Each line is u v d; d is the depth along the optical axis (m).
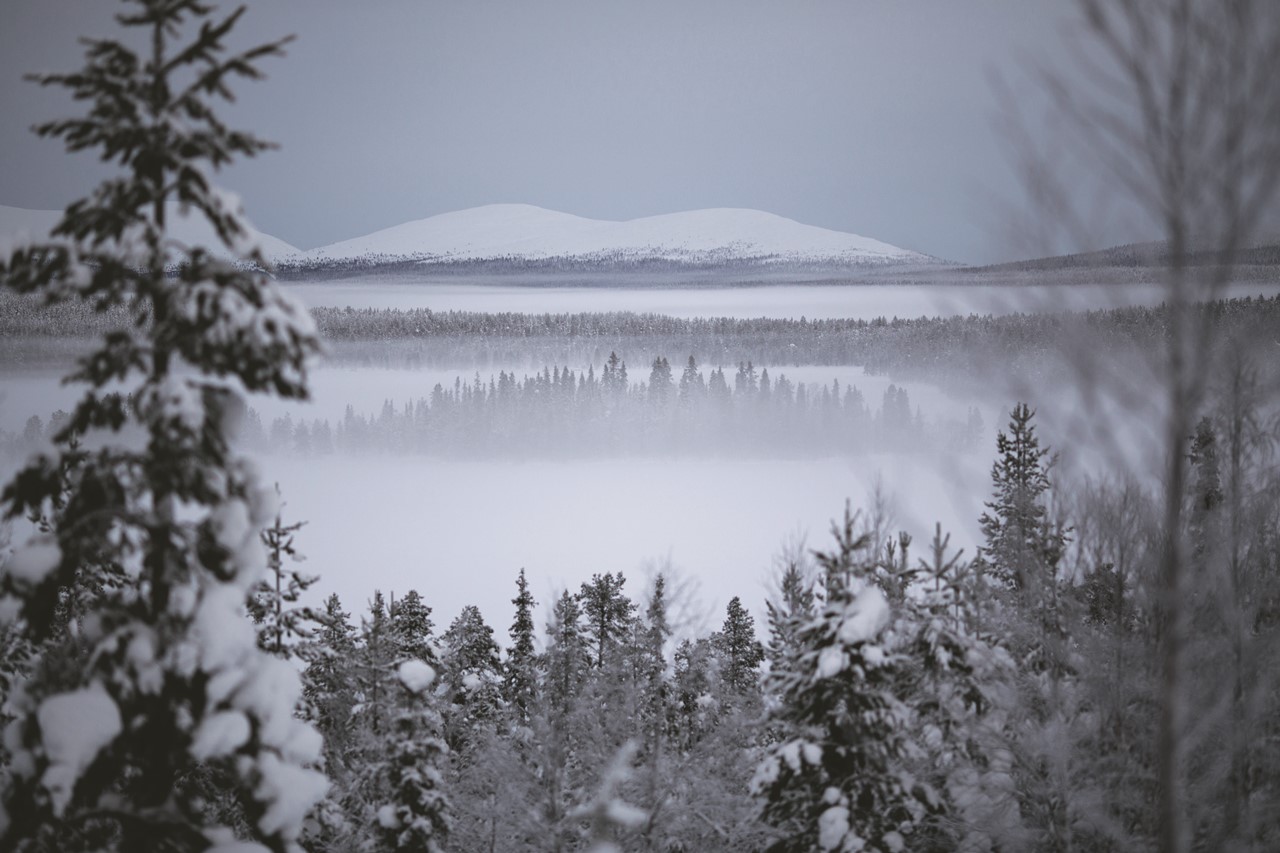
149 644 9.02
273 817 9.38
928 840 17.62
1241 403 8.59
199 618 9.14
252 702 9.47
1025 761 16.70
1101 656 16.12
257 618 18.19
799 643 16.41
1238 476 12.85
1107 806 16.22
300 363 9.06
